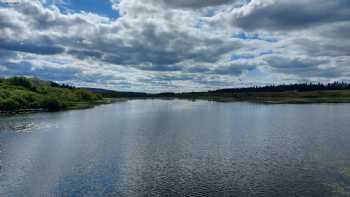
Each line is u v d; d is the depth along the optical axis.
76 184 31.36
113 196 28.11
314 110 123.94
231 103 199.75
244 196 27.56
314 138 55.62
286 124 77.69
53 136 60.72
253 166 37.09
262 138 56.69
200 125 78.31
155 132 66.06
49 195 28.53
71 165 38.41
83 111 130.38
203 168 36.62
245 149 46.84
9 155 43.91
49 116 104.38
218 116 103.44
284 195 27.45
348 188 28.61
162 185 30.88
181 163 39.06
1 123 82.00
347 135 58.59
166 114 115.12
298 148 46.69
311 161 38.66
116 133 64.81
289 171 34.56
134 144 51.88
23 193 29.06
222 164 38.28
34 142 54.03
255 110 129.25
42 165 38.53
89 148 48.69
